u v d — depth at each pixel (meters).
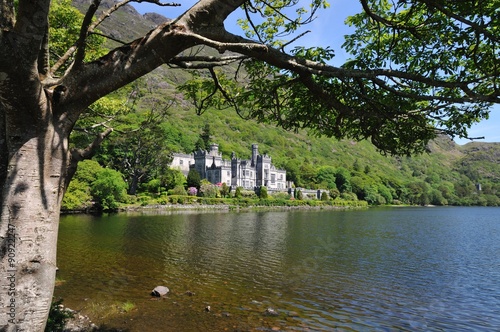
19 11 2.67
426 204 158.00
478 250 26.23
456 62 6.30
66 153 3.43
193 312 11.44
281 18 8.32
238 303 12.52
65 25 14.05
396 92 4.98
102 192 51.34
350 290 14.67
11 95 2.88
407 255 23.36
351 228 40.09
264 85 6.57
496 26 5.70
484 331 10.86
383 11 7.45
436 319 11.73
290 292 14.08
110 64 3.45
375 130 6.74
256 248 23.88
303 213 69.50
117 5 3.92
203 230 32.88
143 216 46.84
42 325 3.05
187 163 115.00
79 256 18.86
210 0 3.76
